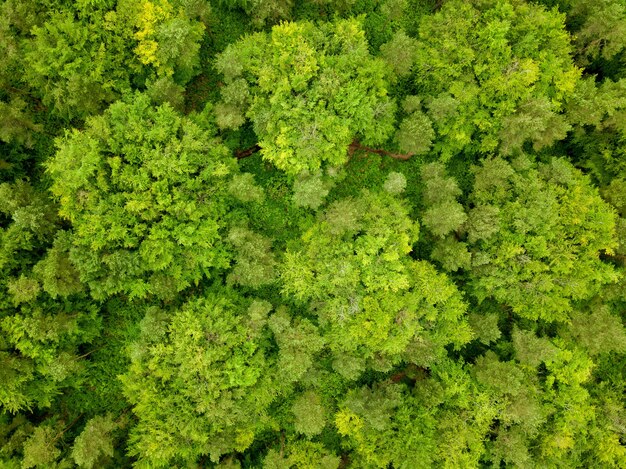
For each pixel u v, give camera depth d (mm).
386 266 21656
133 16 20016
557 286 22516
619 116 22656
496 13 22031
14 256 20672
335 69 21766
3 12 19531
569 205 22625
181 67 22281
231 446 21859
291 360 21422
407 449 21484
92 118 20203
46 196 22031
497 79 22062
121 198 20406
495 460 22500
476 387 22516
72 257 19891
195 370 20469
